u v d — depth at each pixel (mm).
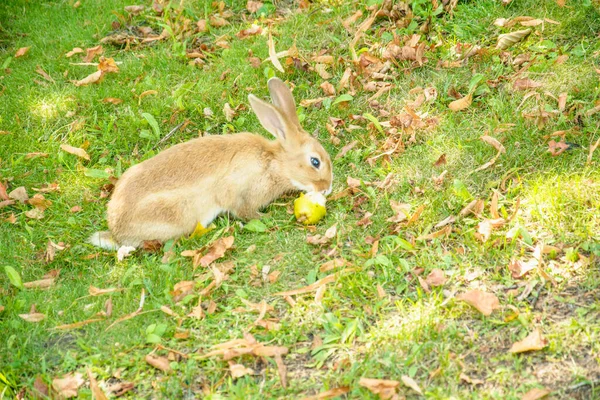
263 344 2162
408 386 2084
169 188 2377
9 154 2602
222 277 2279
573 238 2266
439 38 2717
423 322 2162
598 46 2604
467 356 2113
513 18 2717
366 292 2240
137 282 2301
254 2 2938
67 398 2137
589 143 2420
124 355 2191
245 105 2662
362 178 2473
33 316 2258
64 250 2398
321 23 2820
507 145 2453
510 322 2148
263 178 2441
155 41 2893
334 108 2621
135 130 2629
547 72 2576
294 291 2248
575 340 2105
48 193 2523
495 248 2270
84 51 2871
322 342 2168
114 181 2514
